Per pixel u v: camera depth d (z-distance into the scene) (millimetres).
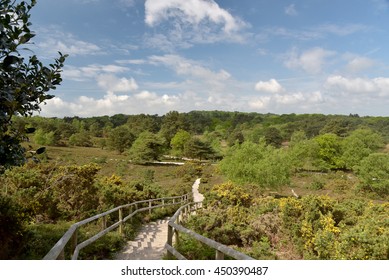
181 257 4168
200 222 8703
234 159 28219
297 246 7215
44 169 9914
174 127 95250
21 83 3037
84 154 63688
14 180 7969
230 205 11508
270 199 12305
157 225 10852
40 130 69312
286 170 27625
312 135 97000
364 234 5680
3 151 3035
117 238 6992
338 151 52250
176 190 26141
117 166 48781
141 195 13312
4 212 4723
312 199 8656
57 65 3320
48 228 6613
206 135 95438
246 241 8062
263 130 90875
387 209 9812
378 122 111250
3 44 2707
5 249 4605
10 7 2896
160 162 62500
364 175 27219
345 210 8867
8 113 3102
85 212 8680
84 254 5820
